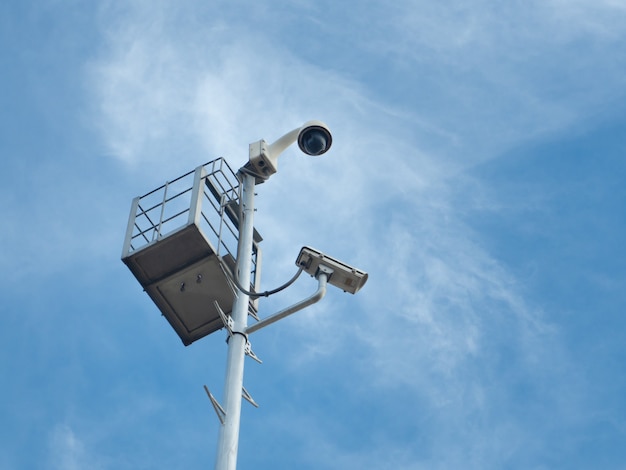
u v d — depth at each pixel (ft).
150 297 50.37
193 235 48.39
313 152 46.68
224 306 50.55
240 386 37.29
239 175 47.70
